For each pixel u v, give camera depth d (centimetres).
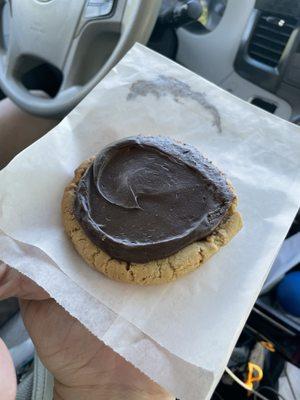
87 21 21
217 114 19
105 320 14
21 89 23
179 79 19
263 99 24
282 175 17
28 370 23
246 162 18
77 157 18
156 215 15
